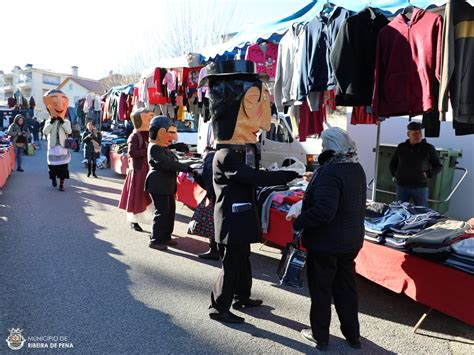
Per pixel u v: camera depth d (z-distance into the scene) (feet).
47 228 21.80
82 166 51.70
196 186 23.81
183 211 27.71
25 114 63.57
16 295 13.46
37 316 12.10
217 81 12.11
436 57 10.55
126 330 11.50
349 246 10.34
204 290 14.40
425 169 19.12
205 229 17.02
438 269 11.30
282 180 11.39
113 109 48.98
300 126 17.12
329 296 10.82
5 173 34.53
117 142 46.83
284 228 16.55
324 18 13.57
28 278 14.89
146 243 19.89
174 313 12.60
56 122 32.68
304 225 10.18
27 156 59.93
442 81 10.21
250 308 13.28
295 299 14.10
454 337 11.77
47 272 15.53
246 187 11.89
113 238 20.49
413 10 11.53
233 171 11.46
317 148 30.71
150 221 21.95
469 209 25.03
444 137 25.86
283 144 33.40
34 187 34.35
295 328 11.98
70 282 14.67
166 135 18.62
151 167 18.90
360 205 10.48
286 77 15.38
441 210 24.02
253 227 11.87
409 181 19.31
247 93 11.75
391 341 11.49
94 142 41.75
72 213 25.57
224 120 11.95
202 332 11.55
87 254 17.84
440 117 10.40
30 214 24.76
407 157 19.30
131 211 21.61
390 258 12.66
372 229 13.34
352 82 11.89
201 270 16.43
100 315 12.30
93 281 14.84
